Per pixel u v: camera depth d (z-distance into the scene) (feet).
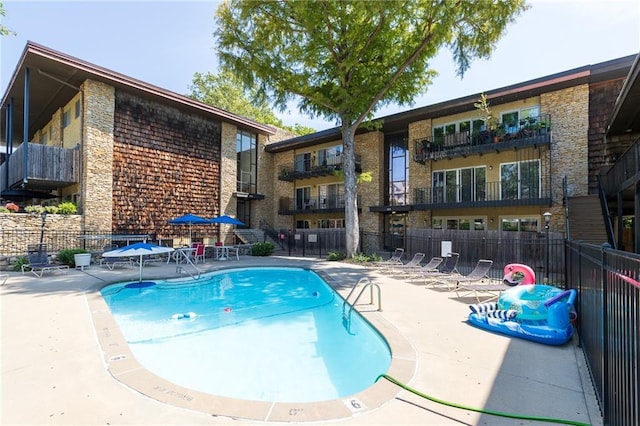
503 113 51.11
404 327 17.71
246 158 75.66
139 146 53.06
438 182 58.13
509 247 40.81
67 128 55.26
